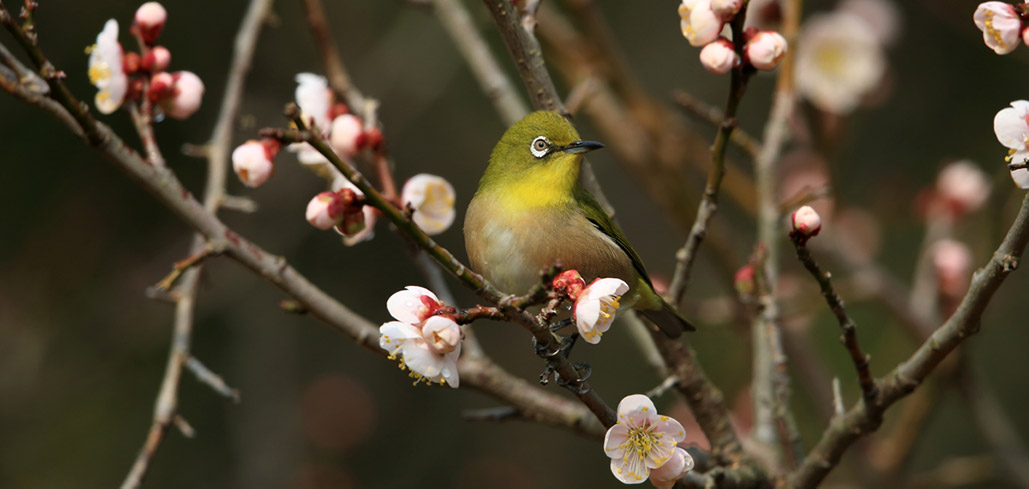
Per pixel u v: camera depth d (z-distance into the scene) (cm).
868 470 1004
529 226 727
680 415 1089
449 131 1478
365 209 656
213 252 616
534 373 1491
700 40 578
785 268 1244
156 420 665
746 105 1494
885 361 1272
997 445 979
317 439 1439
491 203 745
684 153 1205
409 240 693
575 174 748
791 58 833
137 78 622
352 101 777
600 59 1171
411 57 1430
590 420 716
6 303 1235
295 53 1388
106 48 589
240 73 805
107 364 1268
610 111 1181
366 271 1400
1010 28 508
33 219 1223
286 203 1380
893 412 1287
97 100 597
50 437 1236
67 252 1248
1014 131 495
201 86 614
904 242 1398
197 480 1264
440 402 1486
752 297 764
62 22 1173
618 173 1593
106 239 1262
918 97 1365
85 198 1244
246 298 1340
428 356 461
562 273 473
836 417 645
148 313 1278
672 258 1554
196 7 1264
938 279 982
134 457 1248
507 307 459
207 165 1251
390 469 1441
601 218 757
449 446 1469
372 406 1456
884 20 1120
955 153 1344
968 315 557
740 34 579
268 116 1327
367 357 1473
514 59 726
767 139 819
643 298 738
